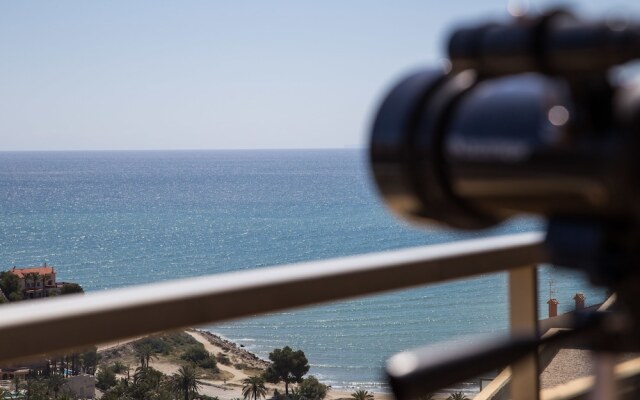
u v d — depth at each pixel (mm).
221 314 1235
